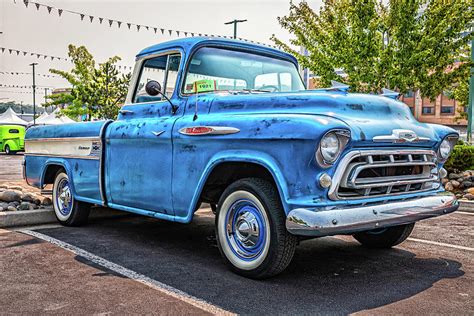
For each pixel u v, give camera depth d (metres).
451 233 5.34
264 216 3.50
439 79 11.48
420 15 11.68
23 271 3.86
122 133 4.73
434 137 3.97
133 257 4.34
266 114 3.64
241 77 4.75
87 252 4.49
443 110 43.97
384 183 3.49
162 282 3.60
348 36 11.46
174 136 4.12
